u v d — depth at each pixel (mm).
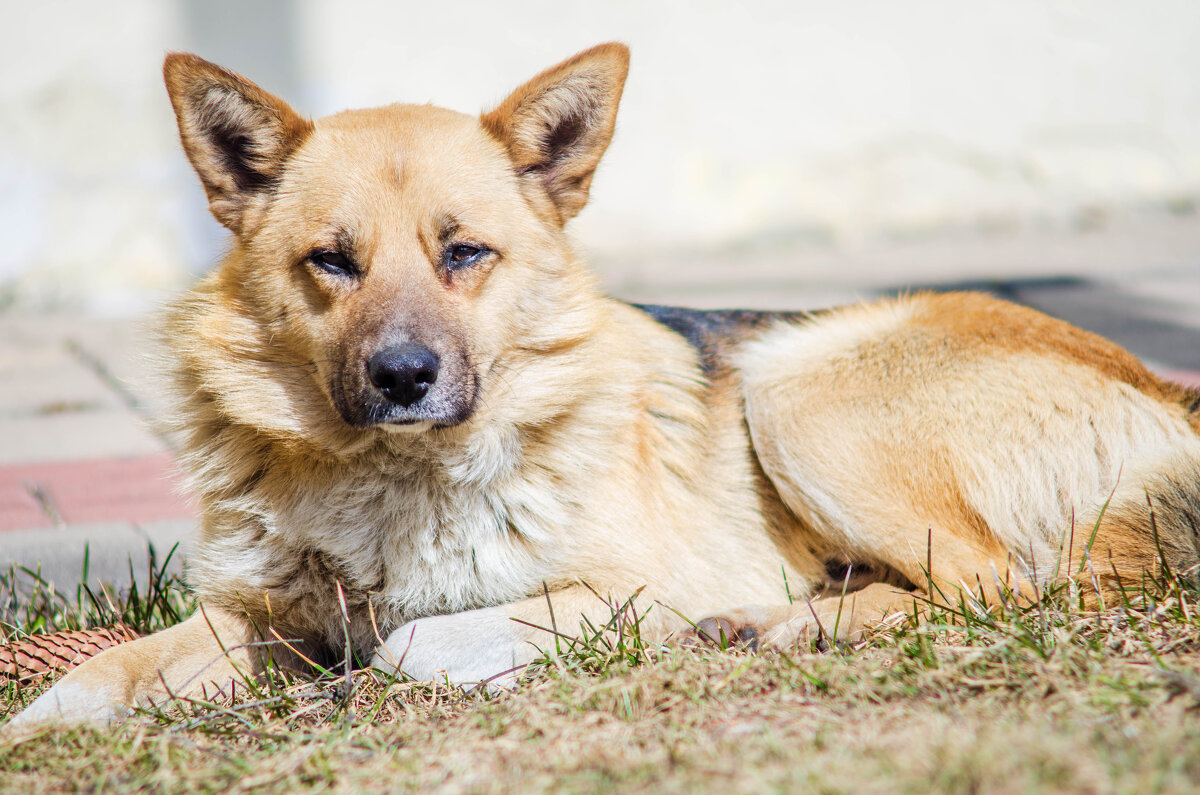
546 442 3949
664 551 4062
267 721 3227
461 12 11641
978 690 2977
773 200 12492
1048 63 12672
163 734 3074
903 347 4383
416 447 3842
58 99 10906
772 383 4465
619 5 12016
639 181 12344
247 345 3879
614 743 2752
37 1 10766
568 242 4238
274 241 3838
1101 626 3348
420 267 3707
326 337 3707
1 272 10945
